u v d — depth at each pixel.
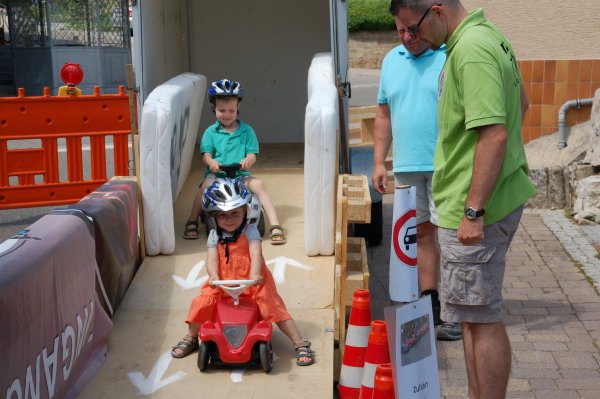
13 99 9.12
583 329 5.80
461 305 4.12
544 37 9.68
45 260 3.71
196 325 4.59
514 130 4.05
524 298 6.44
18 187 9.32
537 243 7.84
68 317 4.00
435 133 5.48
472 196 3.88
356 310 4.42
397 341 3.80
